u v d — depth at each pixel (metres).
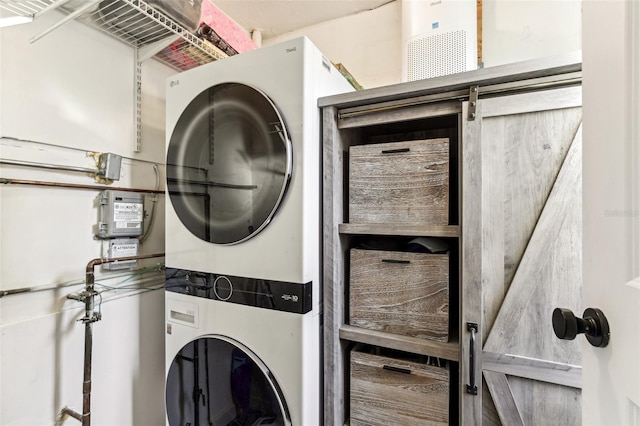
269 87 1.21
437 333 1.16
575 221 0.95
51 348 1.28
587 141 0.66
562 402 0.96
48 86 1.29
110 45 1.53
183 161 1.41
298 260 1.15
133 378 1.60
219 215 1.30
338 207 1.31
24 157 1.21
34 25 1.24
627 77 0.53
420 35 1.65
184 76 1.41
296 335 1.15
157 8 1.33
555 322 0.65
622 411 0.53
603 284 0.59
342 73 1.63
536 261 0.99
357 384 1.29
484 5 1.77
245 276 1.25
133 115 1.63
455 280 1.33
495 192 1.04
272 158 1.18
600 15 0.62
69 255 1.35
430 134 1.62
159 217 1.75
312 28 2.39
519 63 0.98
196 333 1.37
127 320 1.58
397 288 1.24
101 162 1.45
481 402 1.04
